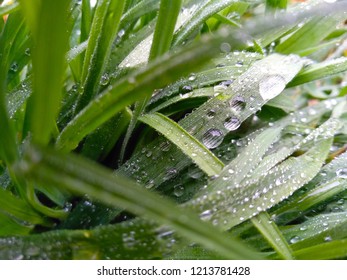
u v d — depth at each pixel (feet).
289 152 0.74
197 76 0.80
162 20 0.70
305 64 0.82
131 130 0.75
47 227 0.74
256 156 0.73
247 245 0.73
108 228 0.67
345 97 0.86
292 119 0.80
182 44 0.82
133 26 0.85
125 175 0.74
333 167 0.77
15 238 0.69
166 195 0.75
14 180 0.69
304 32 0.84
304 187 0.77
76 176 0.60
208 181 0.73
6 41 0.76
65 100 0.79
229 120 0.76
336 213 0.74
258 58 0.81
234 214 0.70
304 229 0.74
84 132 0.68
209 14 0.78
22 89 0.76
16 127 0.78
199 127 0.76
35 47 0.62
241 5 0.86
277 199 0.71
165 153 0.75
